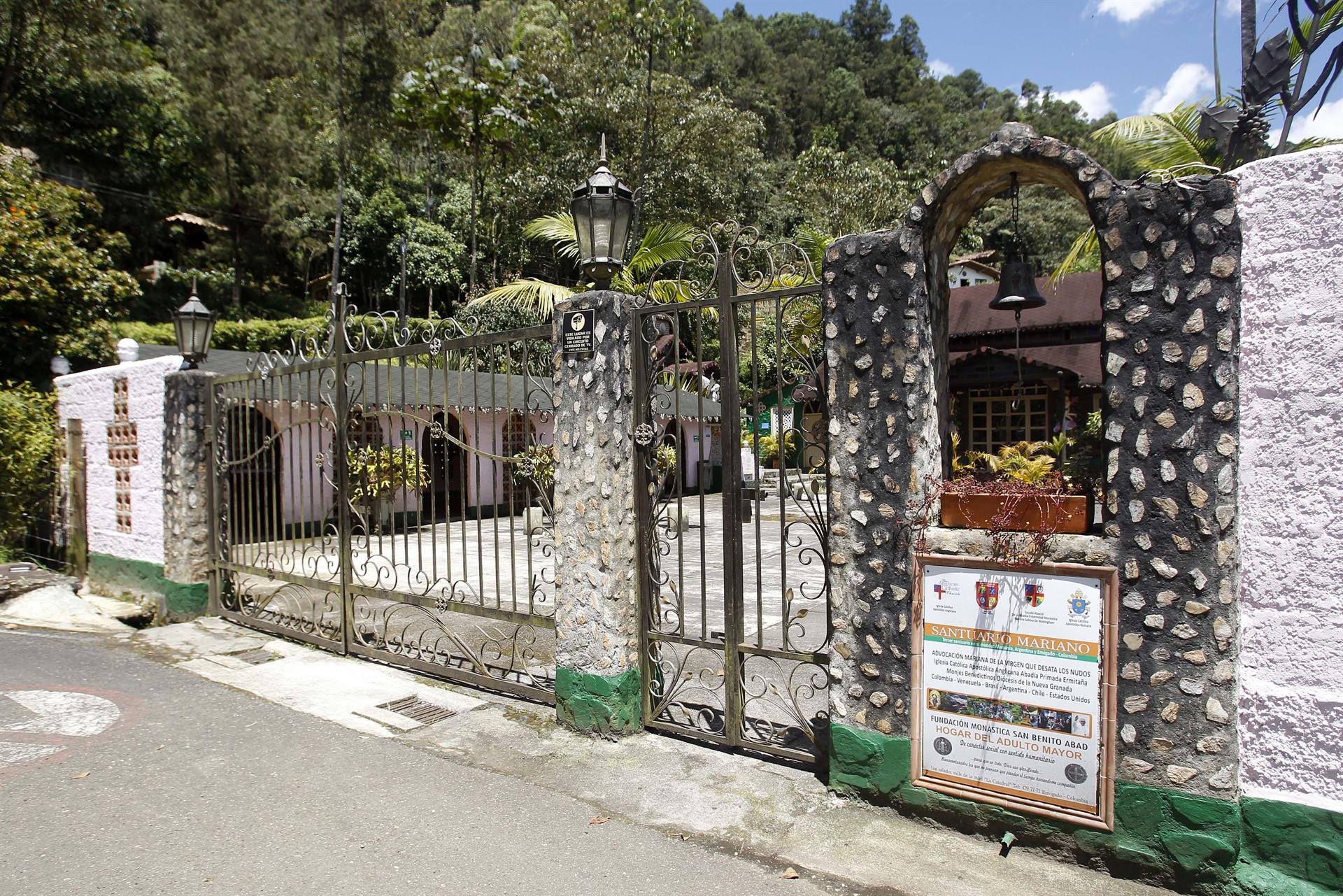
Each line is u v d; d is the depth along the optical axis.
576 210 4.67
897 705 3.61
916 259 3.51
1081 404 10.38
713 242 4.34
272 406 7.02
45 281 12.59
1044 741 3.24
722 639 4.40
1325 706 2.77
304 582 6.71
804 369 4.21
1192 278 2.95
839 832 3.54
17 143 23.88
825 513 3.92
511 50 27.61
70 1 22.31
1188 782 2.97
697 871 3.27
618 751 4.46
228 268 30.61
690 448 19.38
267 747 4.57
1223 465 2.90
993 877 3.14
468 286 29.31
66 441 9.20
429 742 4.64
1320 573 2.77
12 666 6.14
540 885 3.18
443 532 12.32
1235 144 4.26
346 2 24.80
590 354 4.59
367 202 30.75
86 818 3.73
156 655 6.44
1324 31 4.13
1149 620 3.01
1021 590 3.27
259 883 3.19
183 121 27.52
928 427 3.55
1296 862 2.82
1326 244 2.75
